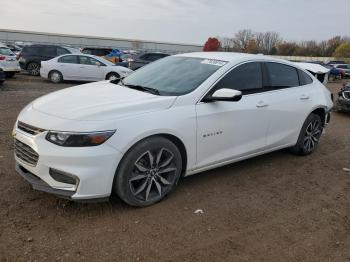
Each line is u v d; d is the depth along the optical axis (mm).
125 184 3639
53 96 4195
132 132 3559
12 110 8617
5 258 2930
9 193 3973
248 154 4883
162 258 3088
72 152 3340
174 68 4809
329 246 3473
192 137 4070
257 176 5062
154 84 4512
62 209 3719
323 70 7828
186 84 4336
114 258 3039
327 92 6254
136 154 3641
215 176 4926
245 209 4055
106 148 3428
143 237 3357
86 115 3479
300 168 5531
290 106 5324
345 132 8508
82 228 3424
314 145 6191
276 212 4051
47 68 15977
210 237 3445
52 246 3129
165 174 4016
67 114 3543
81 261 2973
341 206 4344
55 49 18438
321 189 4805
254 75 4895
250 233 3574
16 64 15898
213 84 4332
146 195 3852
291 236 3586
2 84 13680
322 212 4145
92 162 3377
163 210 3869
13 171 4570
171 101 3959
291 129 5504
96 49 26375
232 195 4383
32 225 3408
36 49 18516
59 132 3365
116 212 3748
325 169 5586
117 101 3828
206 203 4113
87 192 3424
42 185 3514
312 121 5922
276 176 5121
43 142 3420
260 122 4867
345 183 5086
